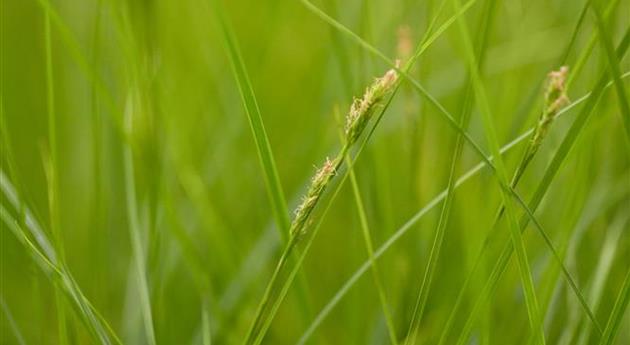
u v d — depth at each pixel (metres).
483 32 0.36
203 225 0.45
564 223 0.37
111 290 0.45
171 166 0.46
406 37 0.39
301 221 0.30
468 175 0.35
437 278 0.40
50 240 0.35
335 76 0.46
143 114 0.39
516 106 0.45
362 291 0.42
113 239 0.45
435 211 0.41
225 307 0.42
